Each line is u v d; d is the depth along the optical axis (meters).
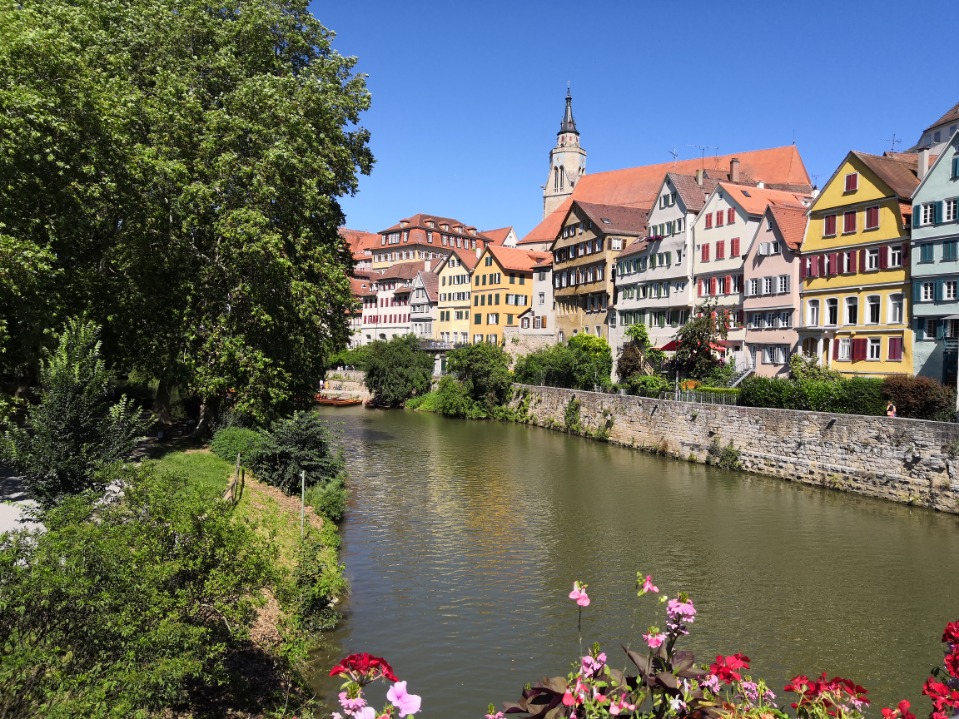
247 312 28.19
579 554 23.39
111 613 8.32
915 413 31.20
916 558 22.77
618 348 62.84
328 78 32.69
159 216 25.28
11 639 7.77
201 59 28.67
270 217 27.64
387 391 74.44
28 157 19.50
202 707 11.05
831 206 42.75
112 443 16.78
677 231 55.25
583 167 117.19
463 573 21.53
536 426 58.75
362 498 31.22
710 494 31.91
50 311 21.50
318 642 16.14
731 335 49.88
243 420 29.50
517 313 83.94
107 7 26.61
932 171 36.56
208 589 9.23
